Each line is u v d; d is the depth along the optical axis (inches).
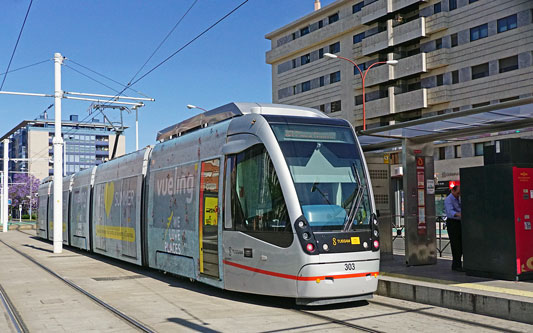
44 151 4854.8
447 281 402.3
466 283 391.2
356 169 394.0
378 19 1967.3
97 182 804.0
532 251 411.5
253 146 395.9
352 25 2058.3
